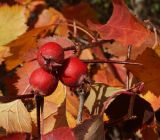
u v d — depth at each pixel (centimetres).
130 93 28
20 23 34
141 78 29
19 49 31
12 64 31
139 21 31
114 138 41
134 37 30
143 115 32
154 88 29
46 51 24
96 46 35
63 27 38
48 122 28
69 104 31
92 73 35
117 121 30
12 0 34
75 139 25
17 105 27
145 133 32
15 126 27
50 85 24
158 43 30
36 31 31
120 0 30
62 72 24
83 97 26
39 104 25
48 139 25
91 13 42
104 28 30
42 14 40
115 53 34
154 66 29
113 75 35
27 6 41
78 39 39
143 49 30
